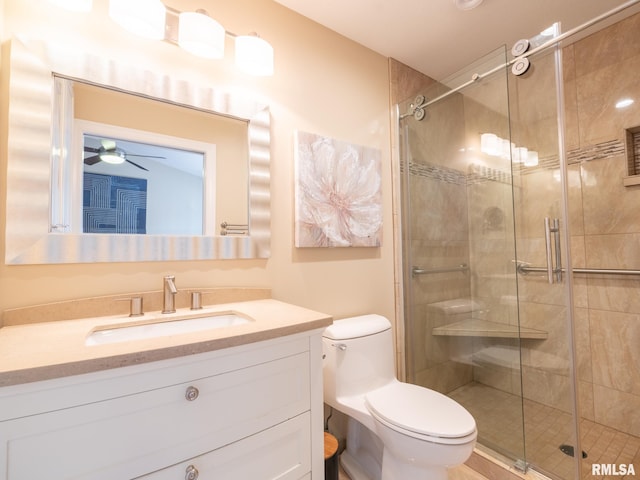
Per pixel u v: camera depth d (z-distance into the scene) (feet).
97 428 1.97
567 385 4.81
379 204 5.95
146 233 3.62
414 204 6.47
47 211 3.08
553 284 5.21
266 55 4.11
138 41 3.65
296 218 4.83
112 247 3.40
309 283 5.07
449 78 6.03
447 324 6.17
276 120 4.76
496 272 5.66
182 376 2.28
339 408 4.36
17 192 2.94
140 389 2.11
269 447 2.73
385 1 4.89
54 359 1.91
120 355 1.99
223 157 4.19
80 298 3.25
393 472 3.86
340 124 5.57
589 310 6.04
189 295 3.85
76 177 3.25
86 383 1.95
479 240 5.86
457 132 5.97
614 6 5.12
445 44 6.03
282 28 4.91
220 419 2.44
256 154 4.43
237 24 4.44
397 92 6.53
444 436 3.35
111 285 3.43
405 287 6.42
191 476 2.27
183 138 3.92
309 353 3.05
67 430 1.89
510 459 4.72
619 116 5.71
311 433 3.05
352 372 4.52
